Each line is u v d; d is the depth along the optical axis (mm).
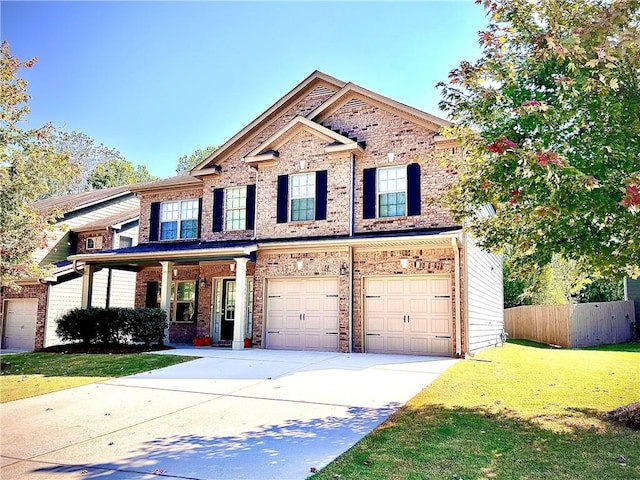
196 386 10023
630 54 5855
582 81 6219
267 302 16594
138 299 21000
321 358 13508
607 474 5055
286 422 7270
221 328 18703
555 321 22578
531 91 7168
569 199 5945
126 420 7711
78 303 22344
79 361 13734
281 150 17328
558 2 6961
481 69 7570
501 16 7703
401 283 14820
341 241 15078
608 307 23438
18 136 14234
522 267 8320
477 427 6758
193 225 20094
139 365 12664
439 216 14781
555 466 5293
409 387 9516
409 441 6172
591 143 6504
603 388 9516
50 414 8234
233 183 18734
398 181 15680
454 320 13914
